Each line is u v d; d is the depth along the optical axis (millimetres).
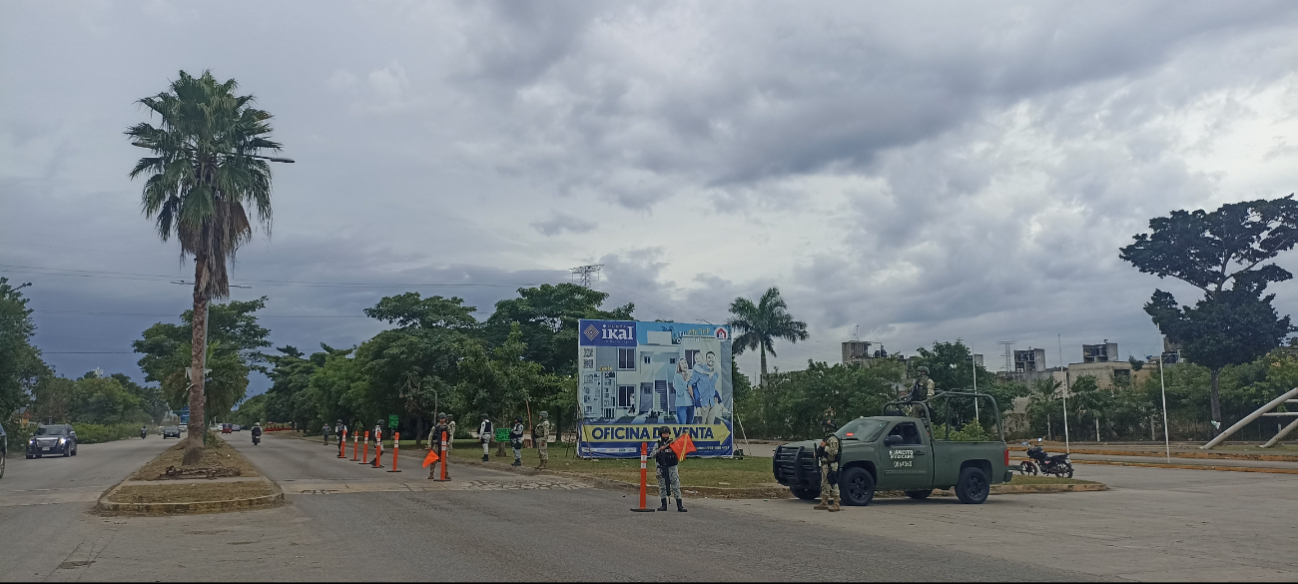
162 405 160500
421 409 57562
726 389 34469
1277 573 9867
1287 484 24734
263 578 9258
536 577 9266
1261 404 59562
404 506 16750
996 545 12016
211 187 28922
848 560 10547
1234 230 59500
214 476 24094
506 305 67312
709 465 29797
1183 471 30938
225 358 49906
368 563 10148
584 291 68562
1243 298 59500
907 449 18312
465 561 10266
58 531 13273
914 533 13320
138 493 18031
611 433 33031
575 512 15859
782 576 9406
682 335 34219
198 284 28859
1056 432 64188
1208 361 58406
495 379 42031
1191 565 10398
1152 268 62531
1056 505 18406
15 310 45906
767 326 72938
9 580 9242
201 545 11680
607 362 33312
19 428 51812
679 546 11578
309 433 107000
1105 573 9797
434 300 64312
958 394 20719
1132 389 66312
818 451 17078
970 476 18875
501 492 20188
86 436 74375
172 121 28547
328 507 16547
